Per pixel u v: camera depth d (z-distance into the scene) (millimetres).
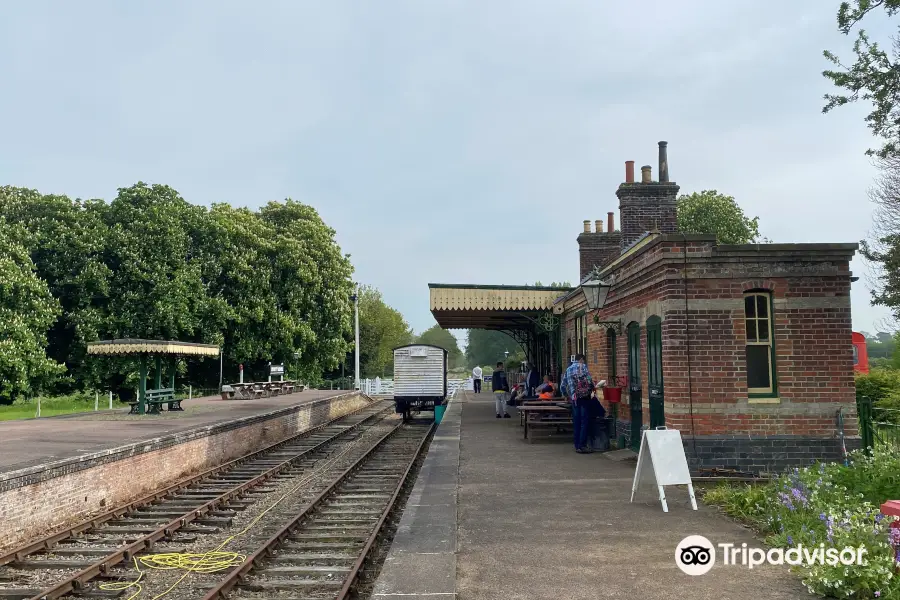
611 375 15172
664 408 10922
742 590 5457
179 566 7812
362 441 21000
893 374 16047
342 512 10578
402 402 26984
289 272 39594
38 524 9375
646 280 11992
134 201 34156
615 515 8047
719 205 38875
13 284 27484
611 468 11453
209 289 36844
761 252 10688
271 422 20594
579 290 17312
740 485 9438
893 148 17422
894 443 10250
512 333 31250
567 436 16172
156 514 10680
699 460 10461
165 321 32188
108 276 32031
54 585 6883
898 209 19812
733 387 10578
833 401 10570
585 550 6637
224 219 36844
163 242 33375
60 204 31578
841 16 14609
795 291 10711
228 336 37688
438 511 8367
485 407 28172
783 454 10492
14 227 29656
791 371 10625
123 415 20000
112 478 11320
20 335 26781
